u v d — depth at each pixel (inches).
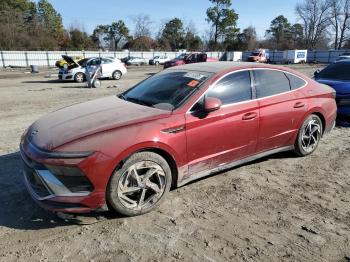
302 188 183.5
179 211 157.4
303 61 2225.6
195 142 164.7
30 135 157.2
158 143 150.6
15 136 278.8
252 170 205.8
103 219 149.0
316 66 1787.6
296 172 204.4
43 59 1987.0
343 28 3408.0
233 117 177.8
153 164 152.2
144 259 124.5
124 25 3511.3
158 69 1561.3
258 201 168.1
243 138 184.9
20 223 146.9
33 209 158.2
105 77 895.1
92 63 869.2
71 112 172.6
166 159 160.1
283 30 4067.4
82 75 832.9
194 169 169.5
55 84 778.8
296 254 128.3
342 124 323.9
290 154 231.9
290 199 170.9
